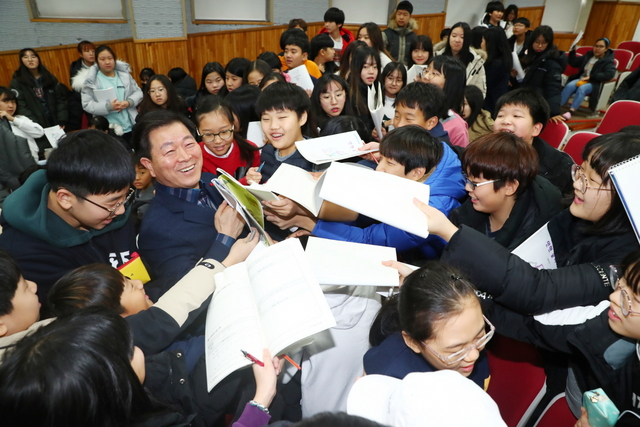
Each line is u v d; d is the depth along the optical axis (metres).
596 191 1.00
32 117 4.16
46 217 1.11
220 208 1.24
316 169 1.72
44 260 1.11
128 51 5.49
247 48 6.31
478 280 1.01
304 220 1.51
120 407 0.63
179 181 1.22
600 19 7.70
